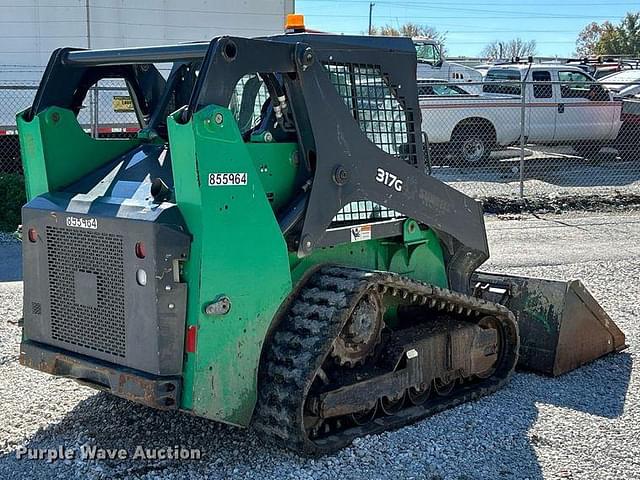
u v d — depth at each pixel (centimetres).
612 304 790
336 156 458
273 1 1452
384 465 439
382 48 501
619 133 1834
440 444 467
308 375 422
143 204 415
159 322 396
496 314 552
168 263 393
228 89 407
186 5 1404
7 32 1343
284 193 448
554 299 595
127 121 1366
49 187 468
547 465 445
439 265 558
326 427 462
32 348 461
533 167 1778
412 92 519
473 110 1672
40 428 486
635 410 527
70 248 437
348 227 477
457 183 1564
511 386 570
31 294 464
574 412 522
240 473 427
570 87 1747
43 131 465
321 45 470
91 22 1359
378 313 480
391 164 492
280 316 452
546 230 1212
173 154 400
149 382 397
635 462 450
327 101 452
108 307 421
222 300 404
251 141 437
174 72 497
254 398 428
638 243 1113
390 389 481
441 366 518
